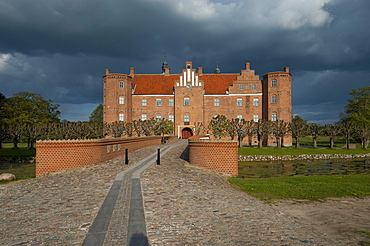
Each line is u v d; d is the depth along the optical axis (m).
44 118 71.56
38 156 19.09
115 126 50.94
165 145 40.31
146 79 68.06
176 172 18.09
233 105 63.00
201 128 57.72
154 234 7.40
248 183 16.16
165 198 11.17
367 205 11.60
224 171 20.50
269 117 59.81
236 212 9.66
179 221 8.47
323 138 98.56
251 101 62.62
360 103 71.06
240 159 37.78
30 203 10.62
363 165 33.12
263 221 8.84
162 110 64.19
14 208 9.99
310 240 7.44
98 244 6.73
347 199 12.50
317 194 13.28
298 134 50.41
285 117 58.94
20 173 26.14
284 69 60.75
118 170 18.22
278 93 59.16
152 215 8.98
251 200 11.71
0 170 28.22
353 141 71.75
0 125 51.53
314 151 43.53
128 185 13.57
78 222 8.32
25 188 13.55
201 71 70.00
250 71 62.91
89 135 50.69
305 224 9.00
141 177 15.76
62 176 16.61
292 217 9.81
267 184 15.74
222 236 7.39
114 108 60.69
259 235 7.59
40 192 12.51
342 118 75.44
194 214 9.21
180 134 62.00
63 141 19.53
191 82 62.41
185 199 11.14
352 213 10.45
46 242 6.89
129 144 30.28
